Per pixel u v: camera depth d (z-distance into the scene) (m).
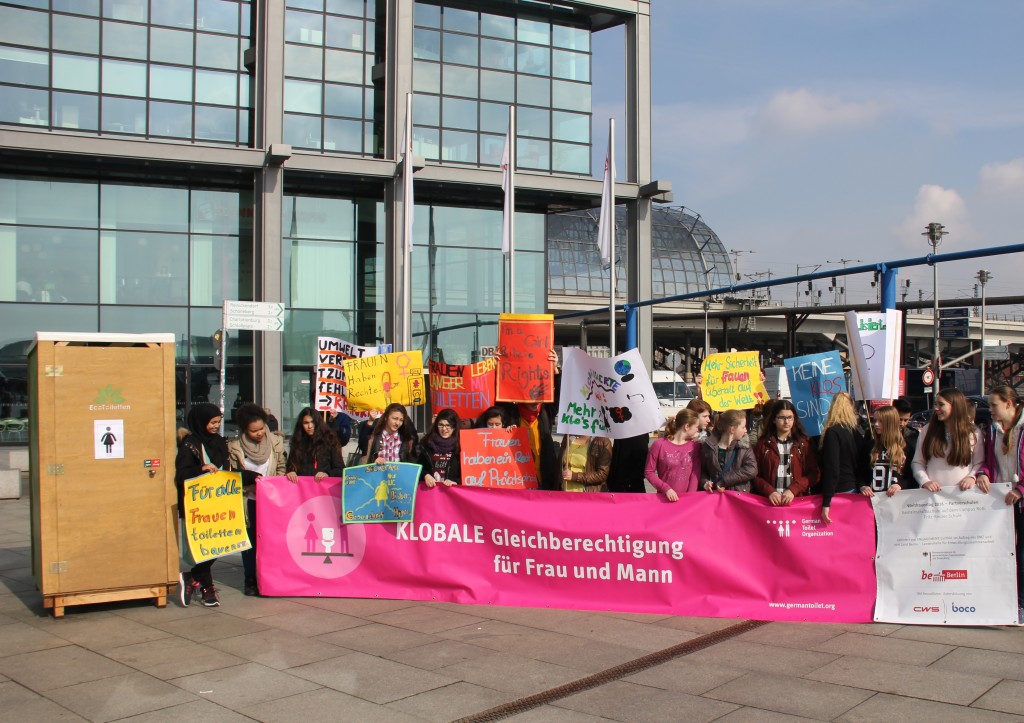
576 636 7.25
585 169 30.66
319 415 9.32
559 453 9.66
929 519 7.57
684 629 7.46
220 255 27.55
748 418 12.88
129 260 26.61
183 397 26.98
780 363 77.62
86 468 8.02
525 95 29.89
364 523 8.70
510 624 7.66
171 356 8.37
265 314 16.50
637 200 31.45
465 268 29.84
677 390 41.25
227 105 26.81
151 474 8.24
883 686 5.96
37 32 24.72
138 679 6.23
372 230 29.14
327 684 6.09
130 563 8.15
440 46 28.81
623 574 8.13
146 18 25.91
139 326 26.67
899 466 7.91
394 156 27.83
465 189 28.89
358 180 28.27
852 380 10.89
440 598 8.54
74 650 6.96
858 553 7.71
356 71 28.20
